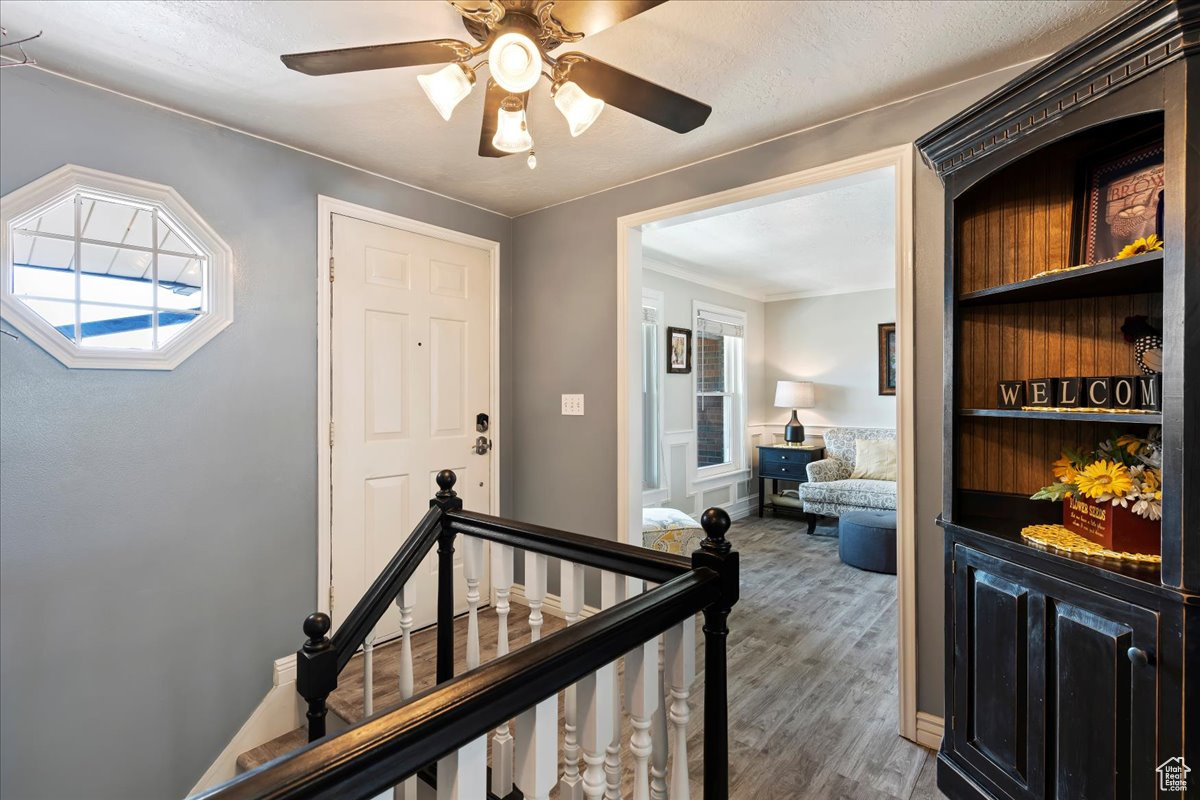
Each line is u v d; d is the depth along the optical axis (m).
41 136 1.75
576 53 1.30
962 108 1.88
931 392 1.94
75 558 1.82
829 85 1.90
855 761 1.89
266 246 2.27
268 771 0.53
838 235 3.88
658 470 4.74
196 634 2.08
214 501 2.12
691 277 5.12
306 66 1.32
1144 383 1.31
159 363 1.98
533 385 3.21
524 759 0.82
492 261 3.21
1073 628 1.31
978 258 1.80
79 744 1.82
